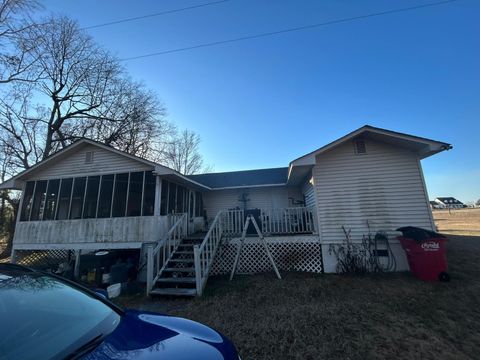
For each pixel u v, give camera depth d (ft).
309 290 20.13
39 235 31.14
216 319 15.08
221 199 46.55
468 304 16.57
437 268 21.40
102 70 71.15
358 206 27.09
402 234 24.70
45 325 6.31
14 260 31.50
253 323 14.25
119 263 26.81
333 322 14.20
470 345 11.91
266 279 24.07
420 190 26.37
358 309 16.05
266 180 45.47
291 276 24.89
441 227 66.95
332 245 26.78
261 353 11.19
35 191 33.09
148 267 21.42
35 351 5.48
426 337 12.57
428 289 19.48
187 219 35.04
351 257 25.96
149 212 29.09
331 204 27.61
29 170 32.42
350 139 28.14
